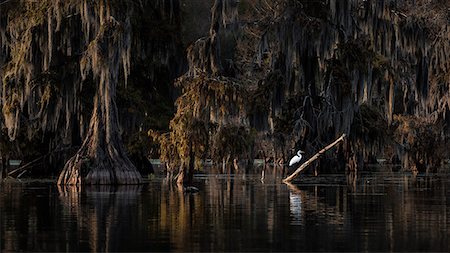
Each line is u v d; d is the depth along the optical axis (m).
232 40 104.25
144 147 74.88
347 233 33.00
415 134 88.19
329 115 80.31
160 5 79.00
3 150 76.44
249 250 28.89
